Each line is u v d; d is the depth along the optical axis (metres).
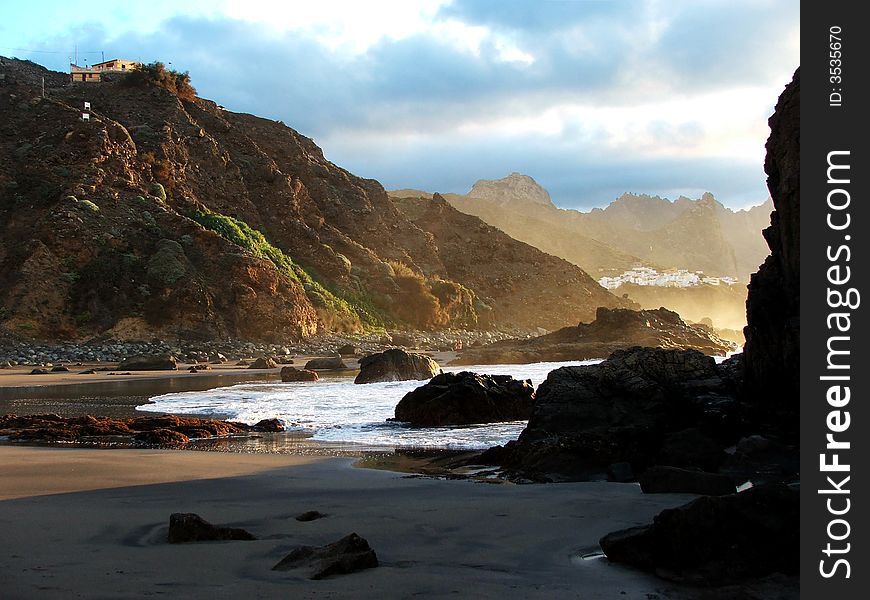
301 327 71.81
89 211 71.50
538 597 6.25
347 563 6.90
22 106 86.25
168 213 75.75
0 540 8.04
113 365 52.28
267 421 20.33
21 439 18.22
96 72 116.12
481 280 123.62
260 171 101.00
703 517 7.02
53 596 6.05
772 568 6.83
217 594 6.17
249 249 79.19
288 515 9.51
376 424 21.27
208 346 62.59
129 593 6.15
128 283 66.94
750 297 14.98
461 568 7.10
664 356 16.17
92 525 8.81
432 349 74.50
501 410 21.91
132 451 15.80
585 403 15.36
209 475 12.72
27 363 53.12
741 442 12.88
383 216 119.12
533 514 9.38
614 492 10.78
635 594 6.40
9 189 75.50
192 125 97.06
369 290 95.56
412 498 10.59
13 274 65.88
